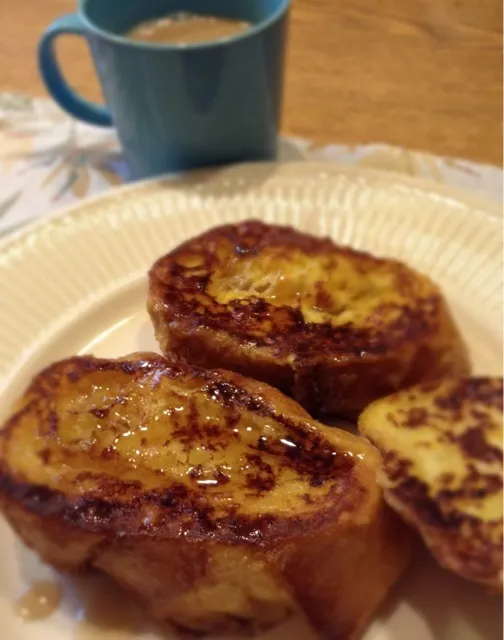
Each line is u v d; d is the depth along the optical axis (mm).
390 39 355
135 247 255
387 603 171
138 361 198
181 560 160
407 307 212
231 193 269
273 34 249
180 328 209
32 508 166
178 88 250
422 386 189
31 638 168
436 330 204
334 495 166
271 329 211
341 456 176
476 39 350
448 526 157
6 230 275
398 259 242
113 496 169
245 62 248
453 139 300
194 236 249
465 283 235
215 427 185
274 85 266
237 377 195
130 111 264
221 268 228
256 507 168
